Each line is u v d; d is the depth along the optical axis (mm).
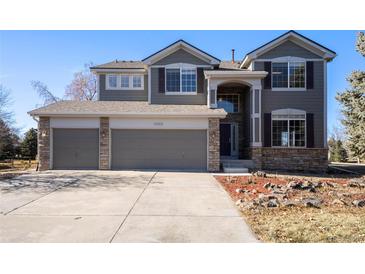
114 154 15023
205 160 14977
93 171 14258
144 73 19188
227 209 6961
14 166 23297
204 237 5078
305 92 16406
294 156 16188
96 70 19000
